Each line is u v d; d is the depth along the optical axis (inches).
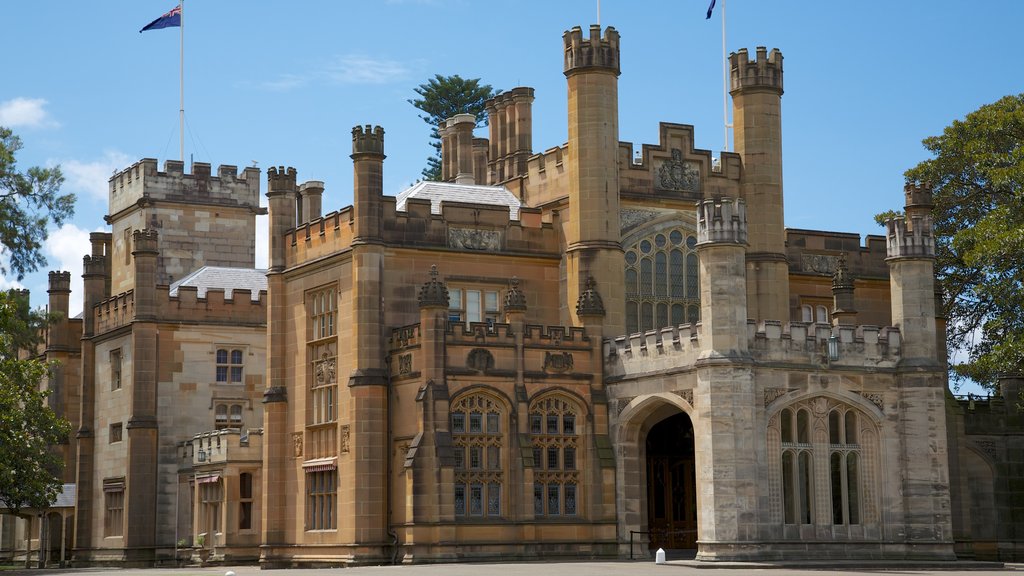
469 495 2060.8
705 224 1924.2
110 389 2989.7
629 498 2122.3
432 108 4847.4
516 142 2733.8
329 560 2206.0
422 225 2241.6
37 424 2508.6
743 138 2442.2
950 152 2869.1
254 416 2930.6
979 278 2817.4
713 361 1887.3
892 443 1978.3
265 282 3198.8
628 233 2321.6
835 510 1940.2
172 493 2829.7
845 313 2345.0
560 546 2091.5
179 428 2854.3
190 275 3201.3
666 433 2304.4
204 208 3400.6
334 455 2244.1
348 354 2228.1
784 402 1915.6
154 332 2849.4
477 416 2092.8
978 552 2440.9
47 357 3270.2
